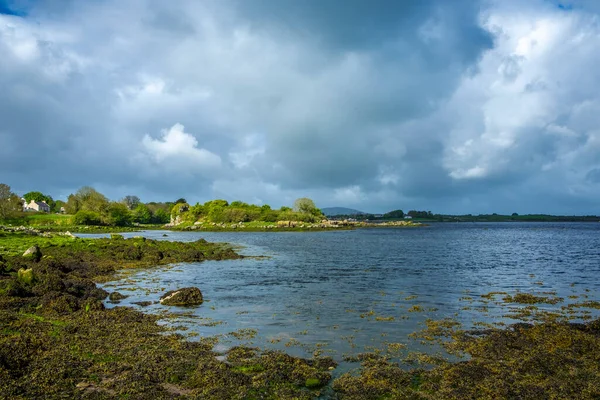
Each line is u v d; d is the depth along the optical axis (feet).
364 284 104.63
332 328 62.80
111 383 39.75
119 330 57.67
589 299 86.22
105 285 101.04
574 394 39.32
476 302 82.64
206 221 616.39
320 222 629.51
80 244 176.76
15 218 471.62
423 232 493.36
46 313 65.00
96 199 554.46
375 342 55.98
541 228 650.43
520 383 41.63
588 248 233.96
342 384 41.32
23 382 38.19
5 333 51.62
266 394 38.78
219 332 60.08
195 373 42.86
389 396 39.29
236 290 95.71
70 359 44.55
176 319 67.41
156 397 37.04
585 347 52.31
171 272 126.00
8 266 98.63
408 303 81.51
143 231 466.29
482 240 321.32
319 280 111.14
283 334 59.36
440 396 39.11
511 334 57.98
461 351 52.16
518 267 142.72
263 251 211.82
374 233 463.42
